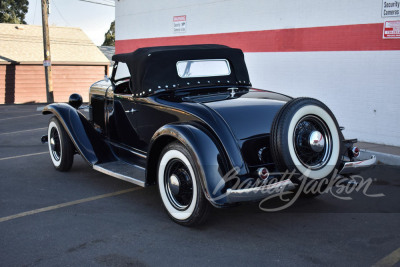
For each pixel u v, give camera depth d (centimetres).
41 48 2525
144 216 424
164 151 396
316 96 887
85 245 356
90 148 530
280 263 317
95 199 480
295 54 916
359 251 334
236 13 1041
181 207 389
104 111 552
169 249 346
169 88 464
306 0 878
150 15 1340
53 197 488
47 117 1402
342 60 832
